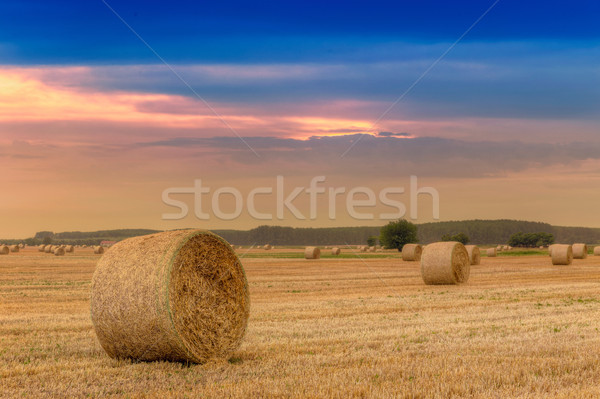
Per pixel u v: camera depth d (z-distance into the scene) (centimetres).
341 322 1655
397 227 10850
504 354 1212
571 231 19050
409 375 1034
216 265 1255
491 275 3625
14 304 2091
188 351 1148
